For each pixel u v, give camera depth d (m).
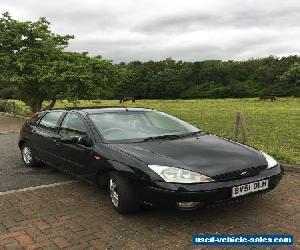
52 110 6.81
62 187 5.96
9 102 23.41
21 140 7.44
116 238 4.06
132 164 4.39
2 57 17.47
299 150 8.96
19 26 17.89
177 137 5.22
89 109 6.02
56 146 6.03
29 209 5.00
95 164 4.98
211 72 93.00
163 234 4.12
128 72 20.64
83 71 17.80
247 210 4.75
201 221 4.44
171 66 103.44
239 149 4.77
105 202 5.18
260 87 83.81
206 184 4.01
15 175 6.81
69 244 3.96
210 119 19.81
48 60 18.25
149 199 4.23
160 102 56.75
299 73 78.00
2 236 4.19
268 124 16.38
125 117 5.72
